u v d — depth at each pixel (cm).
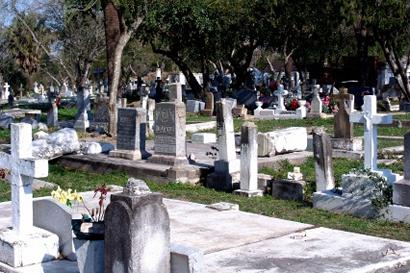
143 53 6297
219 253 909
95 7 2830
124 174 1706
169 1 4084
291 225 1084
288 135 1902
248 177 1442
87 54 4878
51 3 4225
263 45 4894
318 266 846
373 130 1271
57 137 1920
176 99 1703
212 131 2969
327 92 4672
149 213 668
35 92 8838
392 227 1129
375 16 4025
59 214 866
